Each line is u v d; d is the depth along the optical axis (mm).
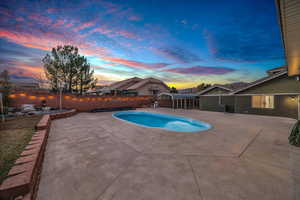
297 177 2414
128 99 18484
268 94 10680
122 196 1967
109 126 7133
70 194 2018
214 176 2486
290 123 7805
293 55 4156
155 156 3410
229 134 5520
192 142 4539
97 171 2676
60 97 12188
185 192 2049
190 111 14922
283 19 2342
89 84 17594
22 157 2613
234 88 14719
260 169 2730
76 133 5723
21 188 1797
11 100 10844
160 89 27062
